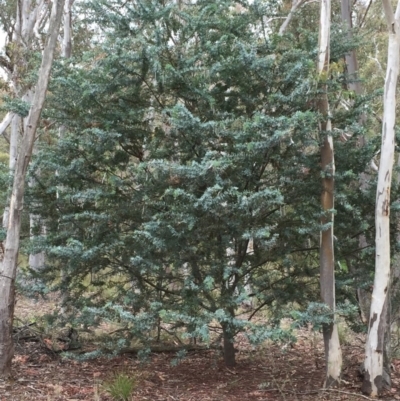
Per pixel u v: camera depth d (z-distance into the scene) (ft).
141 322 17.89
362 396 19.01
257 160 18.79
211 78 20.56
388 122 19.34
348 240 22.50
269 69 20.08
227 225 18.62
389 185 19.33
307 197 20.67
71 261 19.53
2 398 17.34
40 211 21.94
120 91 20.97
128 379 18.93
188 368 23.75
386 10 19.42
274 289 21.48
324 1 19.83
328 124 19.69
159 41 19.74
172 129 19.84
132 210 20.31
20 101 21.58
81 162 20.52
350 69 30.89
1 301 19.47
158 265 19.42
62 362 23.45
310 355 26.99
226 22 21.35
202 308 19.88
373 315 19.45
